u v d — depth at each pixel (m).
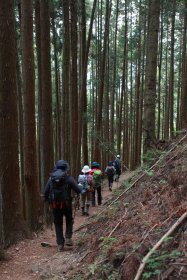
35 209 9.95
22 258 6.71
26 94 10.25
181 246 3.57
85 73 15.91
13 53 8.20
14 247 7.61
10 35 8.12
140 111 30.83
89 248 5.68
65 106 17.72
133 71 42.44
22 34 10.27
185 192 4.65
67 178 6.77
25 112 10.26
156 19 9.05
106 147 10.41
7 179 8.22
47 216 10.20
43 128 11.61
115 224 5.51
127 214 5.58
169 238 3.72
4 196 8.20
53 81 30.75
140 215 5.06
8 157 8.24
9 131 8.22
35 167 10.16
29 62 10.25
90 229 6.70
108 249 4.60
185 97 18.05
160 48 26.77
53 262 5.99
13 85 8.23
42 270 5.73
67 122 17.89
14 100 8.27
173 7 18.97
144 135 8.95
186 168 5.34
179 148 6.85
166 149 7.71
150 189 5.85
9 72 8.14
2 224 7.76
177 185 5.16
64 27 16.03
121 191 7.72
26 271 5.90
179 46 32.59
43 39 11.60
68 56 16.77
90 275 4.49
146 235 4.18
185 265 3.31
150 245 3.94
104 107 32.50
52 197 6.69
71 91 16.50
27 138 10.20
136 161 28.78
